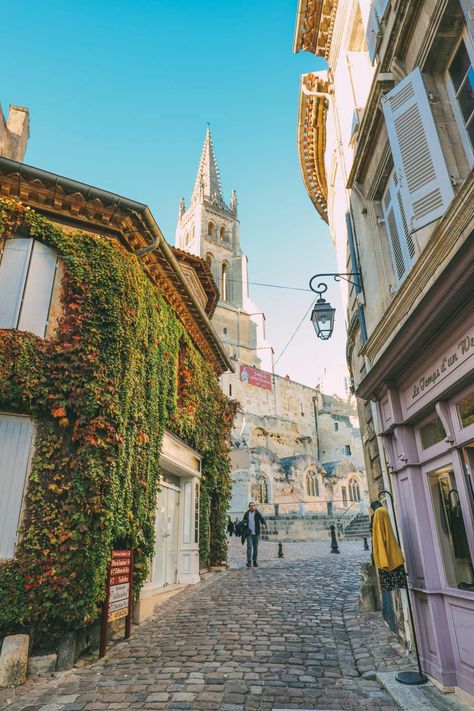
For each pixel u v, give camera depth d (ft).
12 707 15.02
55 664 18.52
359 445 199.52
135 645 21.48
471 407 14.48
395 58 19.85
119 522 22.80
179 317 37.14
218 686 16.19
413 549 18.12
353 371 33.35
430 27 16.47
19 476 21.17
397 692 14.90
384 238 23.88
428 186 16.47
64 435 22.26
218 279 213.25
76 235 26.32
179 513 39.24
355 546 77.36
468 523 14.75
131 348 25.46
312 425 206.39
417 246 17.39
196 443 40.24
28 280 24.52
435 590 16.34
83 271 25.31
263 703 14.75
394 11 19.27
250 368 187.83
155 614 27.48
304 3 34.68
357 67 29.17
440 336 15.42
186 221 233.96
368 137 22.74
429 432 17.88
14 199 25.40
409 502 18.83
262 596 31.68
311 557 58.23
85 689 16.34
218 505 48.11
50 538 20.24
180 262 43.21
